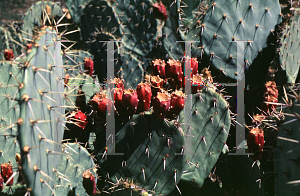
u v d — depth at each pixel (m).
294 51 3.15
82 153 2.48
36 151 1.64
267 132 2.62
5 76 2.65
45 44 1.79
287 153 1.82
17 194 2.13
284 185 1.85
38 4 4.74
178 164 2.25
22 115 1.55
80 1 4.72
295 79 3.30
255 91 3.15
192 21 3.34
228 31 2.89
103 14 4.47
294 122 1.76
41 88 1.71
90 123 2.74
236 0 2.88
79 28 4.75
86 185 2.25
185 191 2.67
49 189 1.85
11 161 2.44
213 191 2.69
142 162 2.28
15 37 4.89
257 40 2.95
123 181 2.29
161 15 3.44
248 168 2.61
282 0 3.62
